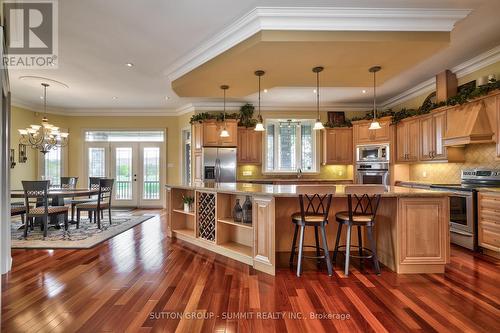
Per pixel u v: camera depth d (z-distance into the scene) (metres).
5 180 2.93
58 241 4.20
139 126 7.68
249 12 2.94
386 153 5.87
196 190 3.95
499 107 3.62
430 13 2.91
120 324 2.01
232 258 3.43
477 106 3.91
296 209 3.55
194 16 3.02
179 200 4.55
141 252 3.71
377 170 6.01
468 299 2.36
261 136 6.80
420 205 2.93
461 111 4.18
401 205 2.92
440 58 4.18
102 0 2.71
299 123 7.12
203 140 6.25
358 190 2.82
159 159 7.74
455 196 3.97
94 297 2.42
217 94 4.87
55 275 2.90
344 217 2.98
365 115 6.78
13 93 5.98
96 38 3.50
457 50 3.90
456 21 2.98
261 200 3.02
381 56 3.29
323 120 7.03
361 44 3.00
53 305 2.28
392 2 2.79
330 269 2.89
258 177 6.96
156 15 2.99
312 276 2.88
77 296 2.44
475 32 3.39
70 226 5.30
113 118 7.65
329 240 3.57
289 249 3.57
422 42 2.98
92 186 6.11
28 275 2.90
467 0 2.76
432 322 2.02
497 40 3.61
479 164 4.27
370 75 3.91
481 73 4.18
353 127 6.47
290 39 2.94
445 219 2.94
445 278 2.80
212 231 3.78
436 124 4.74
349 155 6.66
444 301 2.33
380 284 2.67
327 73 3.83
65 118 7.52
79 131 7.59
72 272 2.99
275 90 5.79
